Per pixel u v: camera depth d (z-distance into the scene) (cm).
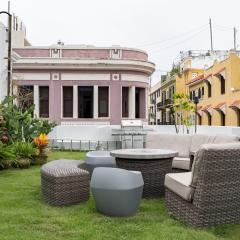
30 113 1257
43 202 582
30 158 974
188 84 3750
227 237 434
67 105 2417
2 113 1057
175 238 423
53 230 451
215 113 2788
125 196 495
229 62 2506
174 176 512
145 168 610
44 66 2344
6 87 1631
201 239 420
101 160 699
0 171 876
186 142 800
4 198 604
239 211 471
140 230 451
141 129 1762
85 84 2386
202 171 440
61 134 1581
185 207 473
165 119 5062
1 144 884
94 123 2383
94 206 555
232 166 455
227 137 732
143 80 2470
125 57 2441
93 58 2362
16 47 2397
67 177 557
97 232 444
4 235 431
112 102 2392
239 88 2402
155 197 615
